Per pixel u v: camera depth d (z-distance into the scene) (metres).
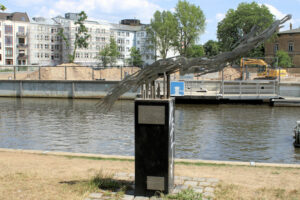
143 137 6.27
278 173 8.25
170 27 76.31
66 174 8.04
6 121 24.70
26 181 7.30
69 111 30.47
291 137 18.58
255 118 25.81
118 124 23.14
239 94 35.16
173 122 6.64
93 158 10.20
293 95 39.00
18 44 94.06
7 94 44.53
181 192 6.38
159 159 6.23
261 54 74.75
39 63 97.44
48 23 100.06
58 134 19.47
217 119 25.28
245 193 6.54
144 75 6.26
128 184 7.12
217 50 75.44
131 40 115.31
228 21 70.88
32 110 31.33
